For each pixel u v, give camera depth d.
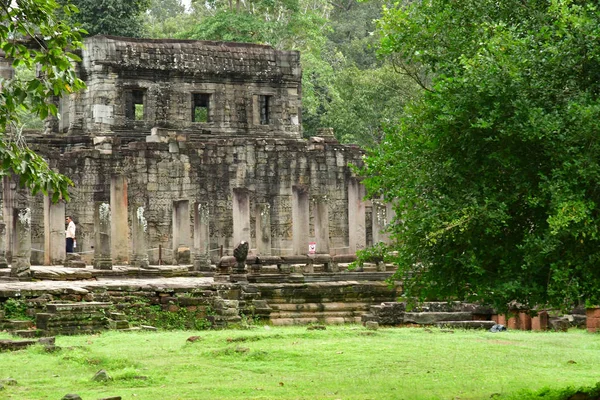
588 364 23.62
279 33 85.50
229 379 20.97
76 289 31.89
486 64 17.97
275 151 62.75
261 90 67.56
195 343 26.22
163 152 58.09
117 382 20.38
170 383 20.44
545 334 30.70
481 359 24.08
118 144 57.22
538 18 19.30
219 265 36.16
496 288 18.19
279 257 41.59
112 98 62.91
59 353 24.00
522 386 20.08
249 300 34.16
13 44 20.75
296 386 20.06
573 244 17.64
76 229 56.28
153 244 57.12
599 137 17.02
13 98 20.09
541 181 18.05
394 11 21.09
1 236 43.19
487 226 18.08
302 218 46.72
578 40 17.73
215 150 60.72
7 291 30.95
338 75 86.38
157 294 33.53
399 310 32.97
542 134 17.12
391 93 82.69
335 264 39.16
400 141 20.58
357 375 21.61
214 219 60.34
